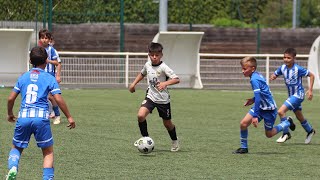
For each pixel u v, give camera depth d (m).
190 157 19.05
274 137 23.81
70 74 43.31
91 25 50.28
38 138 14.16
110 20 50.78
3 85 42.16
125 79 44.00
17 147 14.31
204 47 54.06
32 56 14.50
